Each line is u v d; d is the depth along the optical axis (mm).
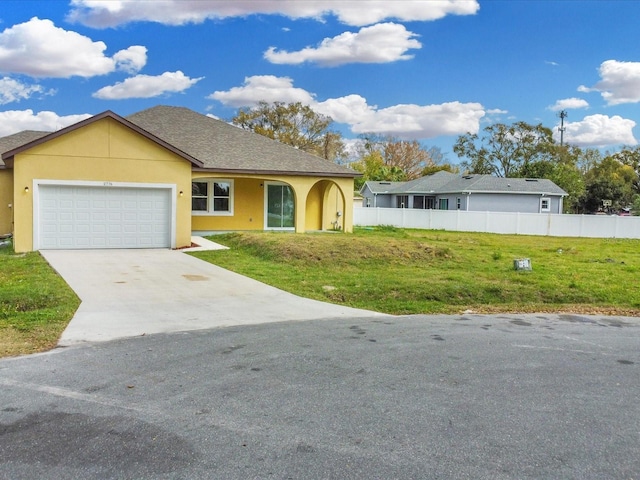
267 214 22656
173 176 16625
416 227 33969
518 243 23172
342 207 23656
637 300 10641
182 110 23984
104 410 4242
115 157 15883
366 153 70375
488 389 4961
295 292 10383
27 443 3631
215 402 4465
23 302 8273
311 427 3980
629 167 68062
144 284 10594
